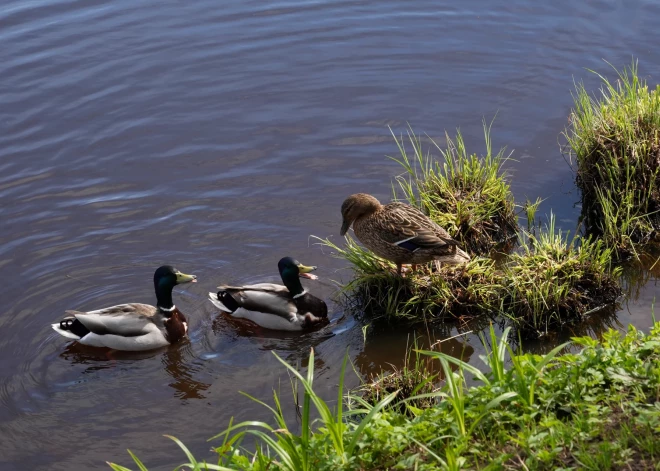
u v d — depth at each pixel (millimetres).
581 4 16250
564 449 5590
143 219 11516
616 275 9672
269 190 11984
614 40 14922
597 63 14297
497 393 6102
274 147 12859
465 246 10266
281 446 5941
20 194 11969
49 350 9430
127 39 15633
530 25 15680
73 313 9453
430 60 14820
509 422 5965
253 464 5926
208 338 9648
